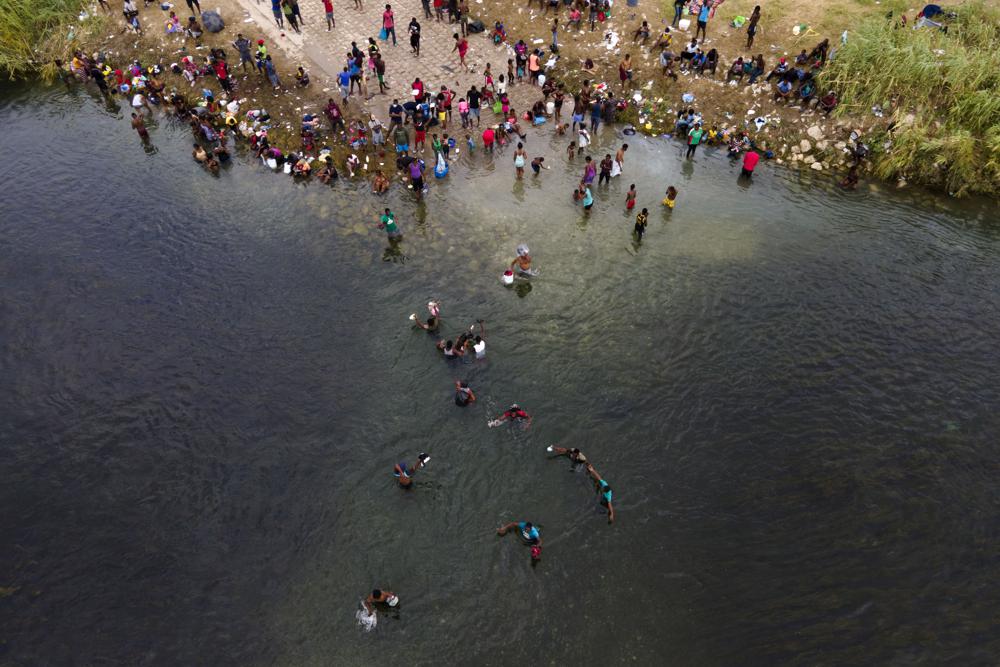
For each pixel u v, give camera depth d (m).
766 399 23.41
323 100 36.69
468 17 41.62
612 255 28.98
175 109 37.94
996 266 27.73
